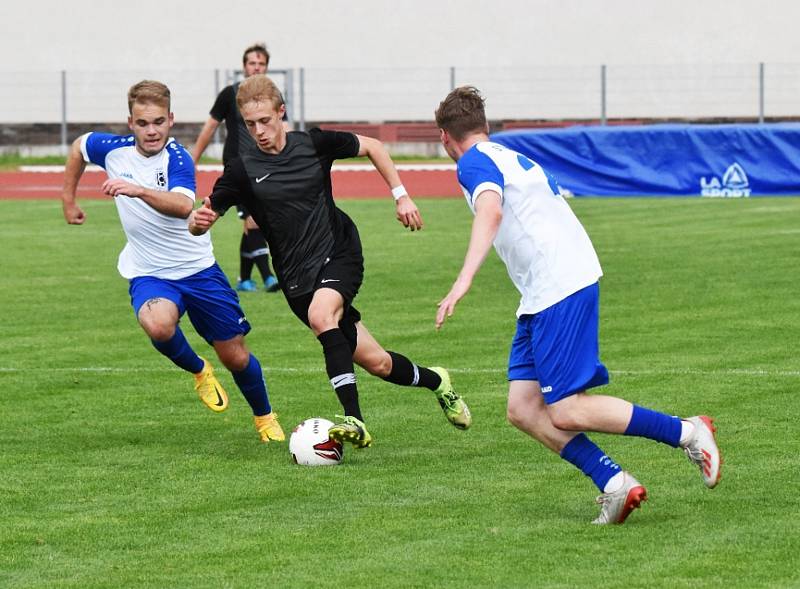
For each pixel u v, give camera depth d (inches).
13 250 1611.7
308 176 658.2
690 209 1958.7
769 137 2134.6
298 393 825.5
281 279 672.4
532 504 566.9
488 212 515.8
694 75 3462.1
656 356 909.8
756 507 552.7
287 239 661.9
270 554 499.5
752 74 3440.0
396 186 682.2
